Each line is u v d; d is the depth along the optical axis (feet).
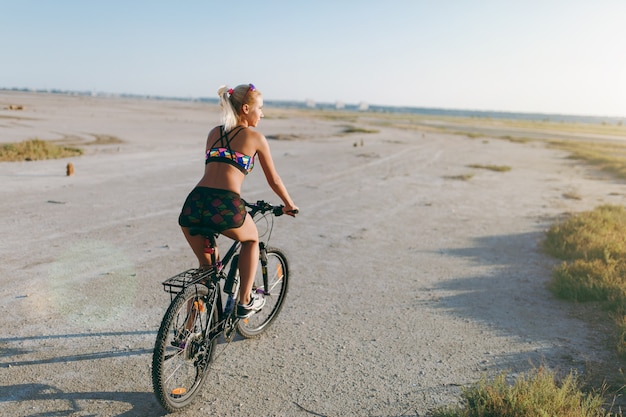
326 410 11.40
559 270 22.02
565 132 323.37
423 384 12.74
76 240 24.82
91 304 16.92
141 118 192.95
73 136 97.55
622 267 22.13
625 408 11.53
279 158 74.90
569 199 49.47
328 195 44.21
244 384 12.39
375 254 26.16
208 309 11.87
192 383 11.89
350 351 14.52
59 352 13.47
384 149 106.42
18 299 17.01
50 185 40.50
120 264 21.42
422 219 36.37
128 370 12.75
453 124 384.68
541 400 10.77
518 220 37.37
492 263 25.34
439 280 22.13
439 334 16.02
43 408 10.89
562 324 17.06
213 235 11.48
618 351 14.46
